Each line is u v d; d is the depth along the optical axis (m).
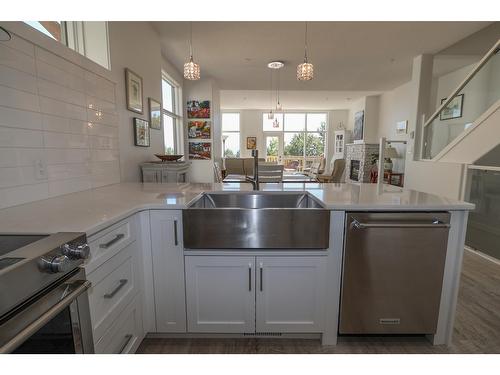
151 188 1.94
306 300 1.48
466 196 3.37
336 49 3.99
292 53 4.14
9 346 0.60
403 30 3.35
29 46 1.33
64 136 1.60
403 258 1.43
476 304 1.98
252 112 10.84
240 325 1.51
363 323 1.51
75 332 0.85
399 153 6.83
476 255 2.99
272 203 1.88
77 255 0.82
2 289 0.60
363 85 6.36
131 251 1.32
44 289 0.74
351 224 1.39
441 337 1.53
